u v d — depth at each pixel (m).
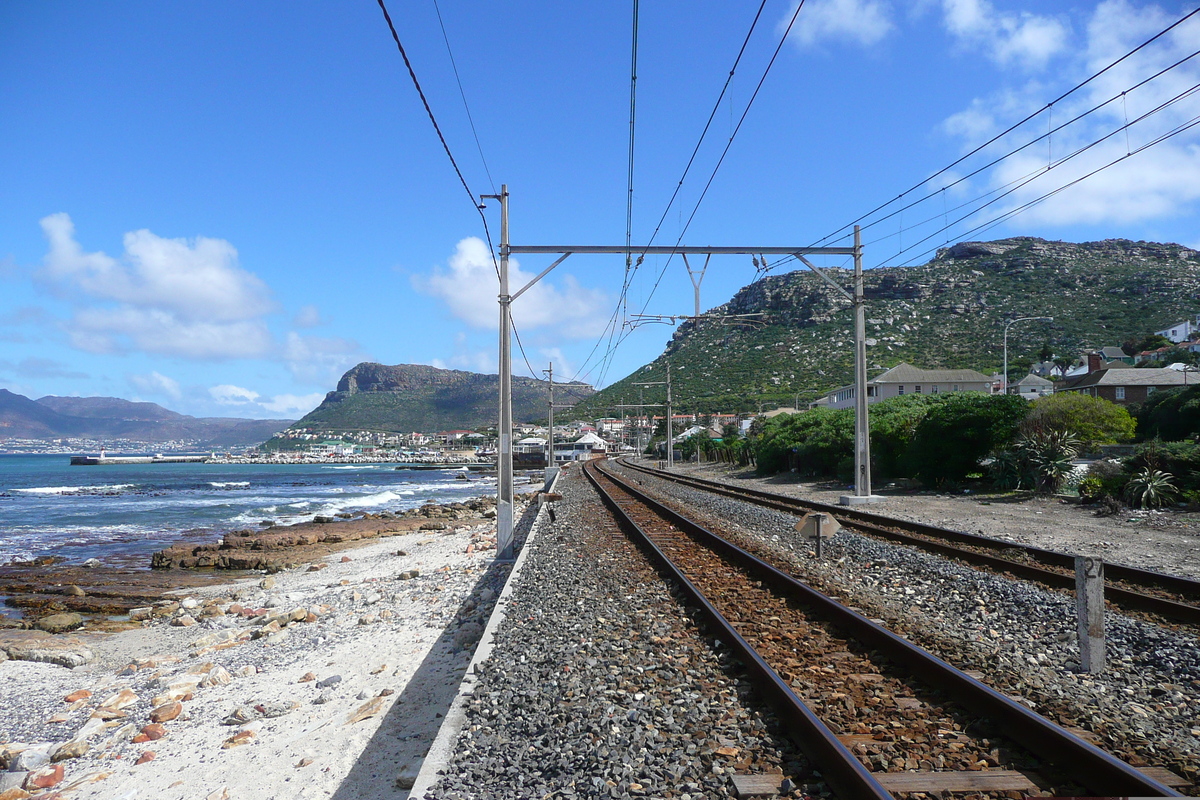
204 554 22.66
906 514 18.77
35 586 18.25
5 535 32.00
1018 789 3.71
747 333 151.00
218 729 7.16
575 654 6.59
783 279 148.88
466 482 95.44
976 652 6.16
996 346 123.25
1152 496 17.17
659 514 21.20
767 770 4.04
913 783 3.76
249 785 5.64
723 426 109.62
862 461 21.94
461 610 11.27
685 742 4.44
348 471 161.50
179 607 14.81
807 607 8.02
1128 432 23.73
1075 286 142.50
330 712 7.23
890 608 8.04
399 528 30.28
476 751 4.56
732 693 5.33
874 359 130.00
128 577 19.72
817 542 12.03
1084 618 5.88
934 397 34.88
